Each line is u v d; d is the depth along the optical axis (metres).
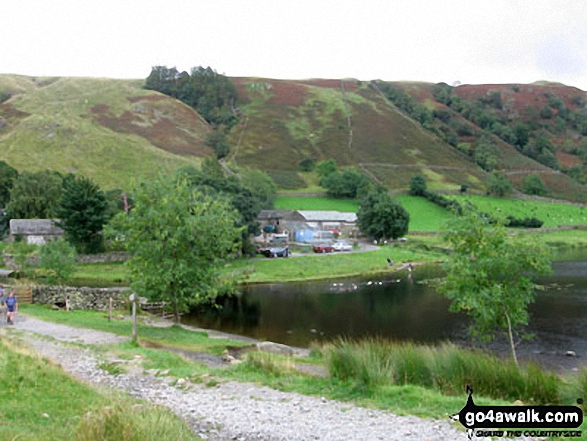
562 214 142.62
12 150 143.50
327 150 189.25
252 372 19.94
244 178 137.12
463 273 25.25
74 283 61.28
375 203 109.06
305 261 81.31
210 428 13.37
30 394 14.54
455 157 196.38
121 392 16.58
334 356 19.38
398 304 49.97
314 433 12.88
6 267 70.56
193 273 34.59
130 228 35.22
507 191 154.62
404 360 18.69
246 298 55.88
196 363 22.69
